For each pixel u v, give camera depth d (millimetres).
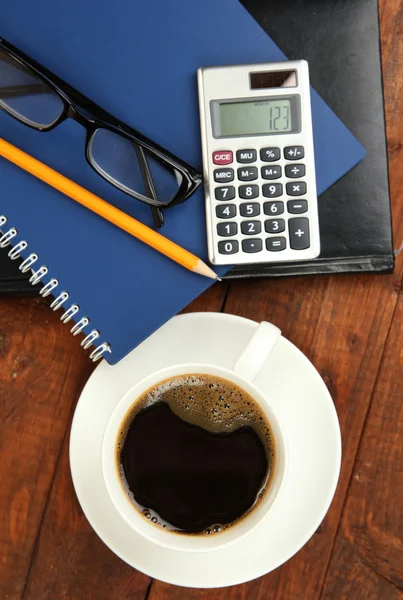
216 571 560
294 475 557
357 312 613
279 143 521
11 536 622
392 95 605
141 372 565
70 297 555
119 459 560
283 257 524
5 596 621
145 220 545
